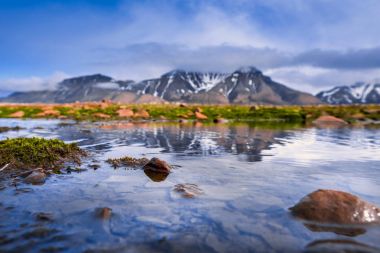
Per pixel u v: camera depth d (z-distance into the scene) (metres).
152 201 8.37
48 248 5.56
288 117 73.50
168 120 62.97
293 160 15.44
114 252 5.47
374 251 5.55
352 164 14.45
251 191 9.49
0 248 5.53
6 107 79.50
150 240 5.96
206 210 7.69
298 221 6.96
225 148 19.81
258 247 5.73
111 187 9.81
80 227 6.52
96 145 20.86
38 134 29.03
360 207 7.10
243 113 79.81
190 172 12.28
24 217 7.04
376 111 80.31
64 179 10.83
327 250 5.59
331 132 35.66
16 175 11.20
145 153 17.38
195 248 5.67
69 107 84.81
